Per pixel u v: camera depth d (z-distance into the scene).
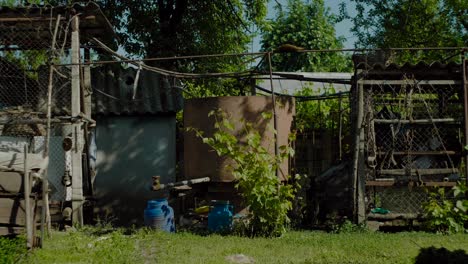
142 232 11.55
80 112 12.91
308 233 12.05
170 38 21.23
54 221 12.67
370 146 12.87
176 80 16.56
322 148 18.55
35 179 9.95
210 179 13.41
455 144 13.29
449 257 7.27
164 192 15.93
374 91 13.35
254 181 11.61
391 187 13.41
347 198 13.88
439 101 13.52
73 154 12.88
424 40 24.14
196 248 10.02
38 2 17.31
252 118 13.39
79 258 9.03
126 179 15.96
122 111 15.95
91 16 13.27
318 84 22.66
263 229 11.63
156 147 16.08
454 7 23.53
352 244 10.40
